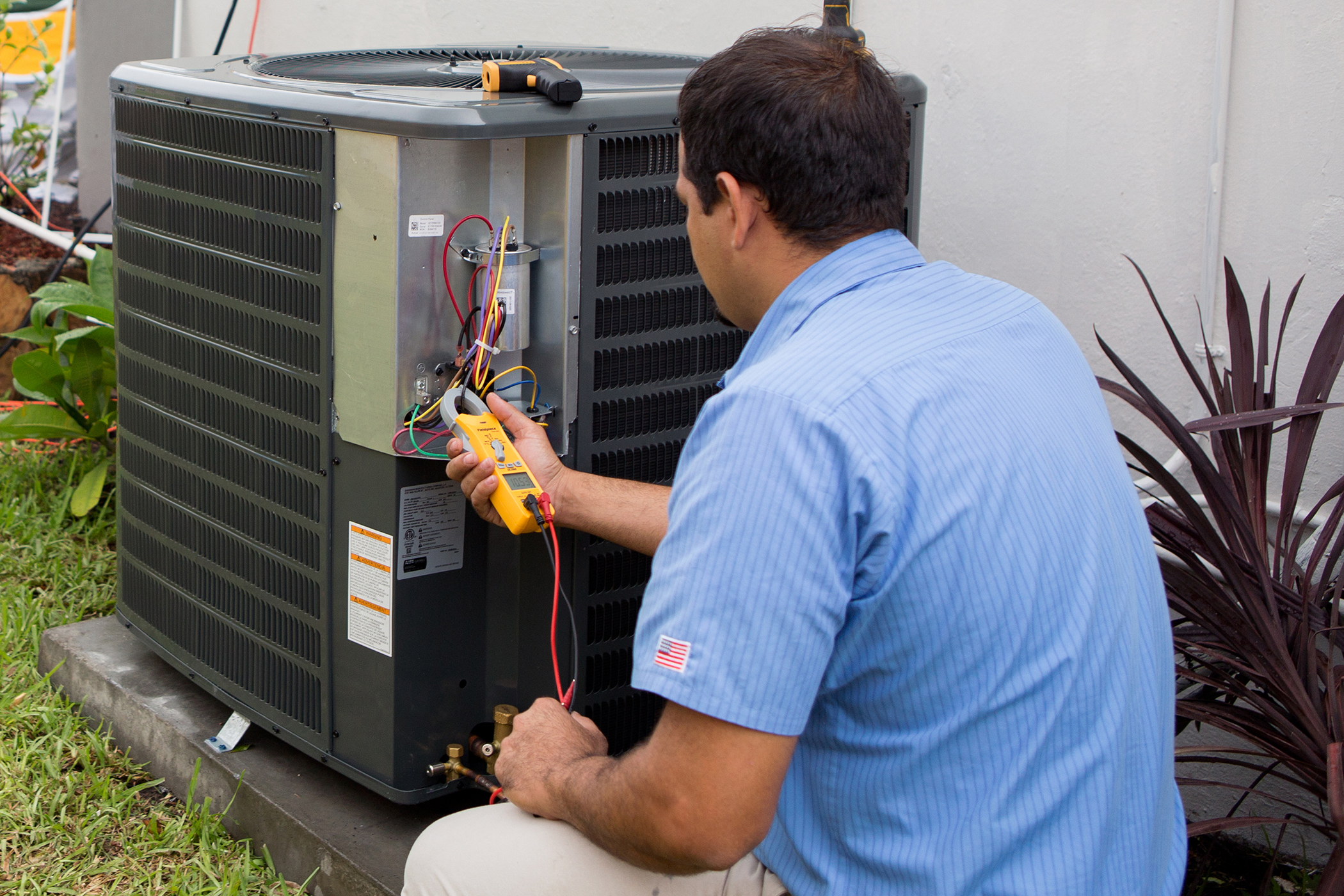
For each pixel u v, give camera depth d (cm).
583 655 174
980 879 99
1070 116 210
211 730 199
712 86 109
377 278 151
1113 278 210
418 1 313
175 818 194
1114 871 103
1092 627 99
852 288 107
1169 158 199
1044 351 110
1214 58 192
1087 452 104
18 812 190
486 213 154
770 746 95
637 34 270
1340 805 131
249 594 186
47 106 429
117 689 212
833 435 93
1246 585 154
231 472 185
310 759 194
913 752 99
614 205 159
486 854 123
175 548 202
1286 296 191
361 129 147
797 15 239
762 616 93
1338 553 163
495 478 145
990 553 95
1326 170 184
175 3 374
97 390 300
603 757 119
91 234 396
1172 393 206
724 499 95
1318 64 182
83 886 177
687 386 175
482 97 154
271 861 181
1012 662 96
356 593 166
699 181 112
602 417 166
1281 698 155
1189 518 158
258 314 171
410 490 159
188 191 181
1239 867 200
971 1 219
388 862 167
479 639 172
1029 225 219
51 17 418
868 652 98
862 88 107
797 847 109
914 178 197
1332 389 187
